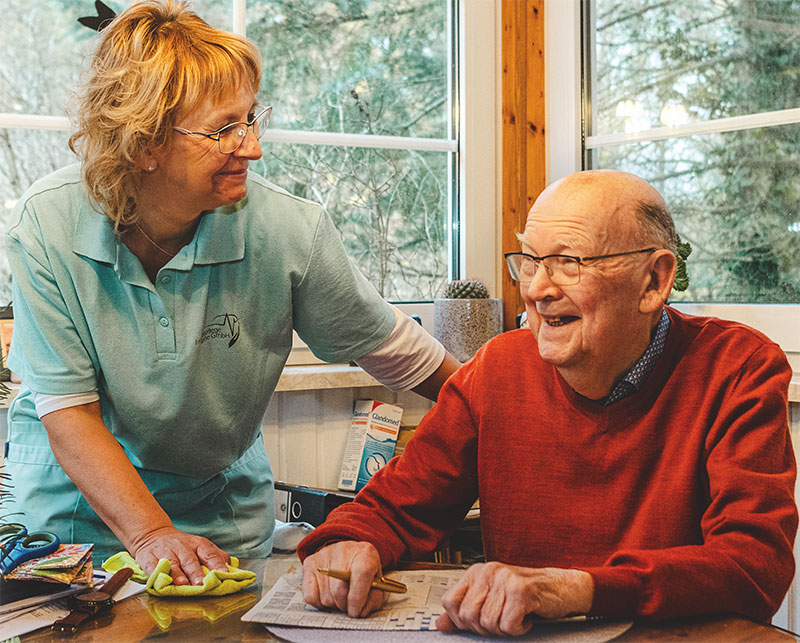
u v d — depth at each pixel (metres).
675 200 2.12
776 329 1.95
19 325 1.20
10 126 1.87
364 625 0.86
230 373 1.28
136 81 1.05
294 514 1.83
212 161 1.09
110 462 1.12
